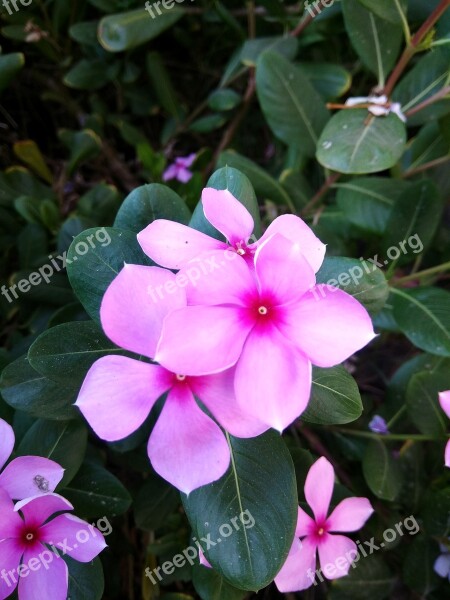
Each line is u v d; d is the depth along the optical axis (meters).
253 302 0.12
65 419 0.15
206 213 0.13
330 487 0.17
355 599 0.20
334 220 0.25
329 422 0.14
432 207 0.20
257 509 0.14
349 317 0.12
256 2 0.27
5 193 0.24
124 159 0.32
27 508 0.14
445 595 0.21
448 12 0.19
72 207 0.28
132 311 0.12
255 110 0.31
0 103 0.30
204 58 0.31
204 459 0.12
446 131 0.22
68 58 0.28
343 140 0.19
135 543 0.24
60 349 0.14
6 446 0.14
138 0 0.26
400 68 0.19
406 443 0.22
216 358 0.11
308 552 0.17
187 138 0.32
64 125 0.32
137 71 0.28
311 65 0.26
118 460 0.22
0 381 0.15
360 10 0.20
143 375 0.12
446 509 0.20
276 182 0.23
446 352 0.19
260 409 0.11
